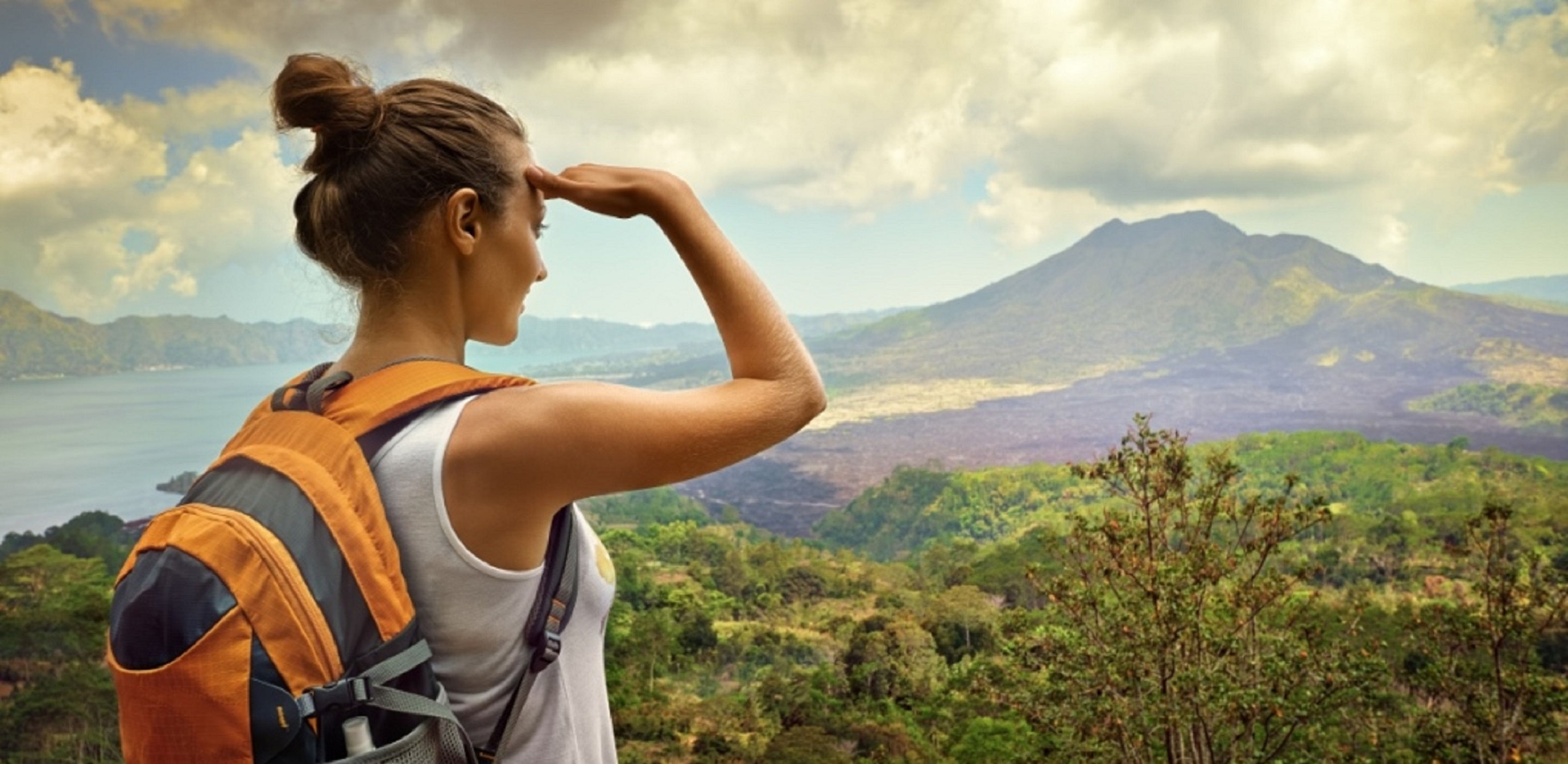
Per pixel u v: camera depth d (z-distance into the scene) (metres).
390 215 0.58
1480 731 4.34
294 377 0.62
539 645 0.57
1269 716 4.32
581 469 0.53
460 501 0.52
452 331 0.62
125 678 0.46
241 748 0.46
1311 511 4.29
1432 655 4.71
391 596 0.50
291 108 0.58
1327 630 4.59
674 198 0.62
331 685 0.47
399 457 0.53
